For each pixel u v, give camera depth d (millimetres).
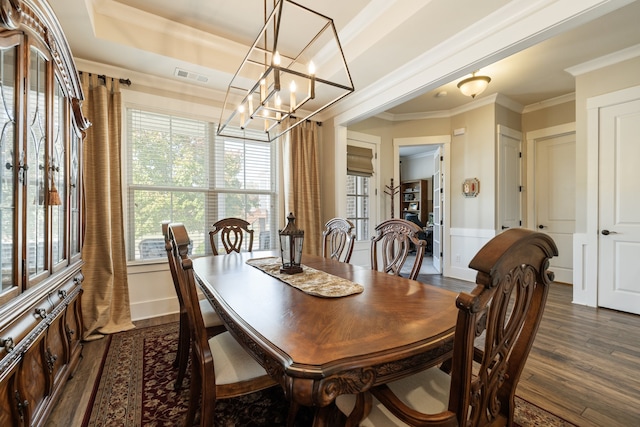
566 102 4176
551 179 4426
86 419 1502
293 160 3859
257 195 3736
